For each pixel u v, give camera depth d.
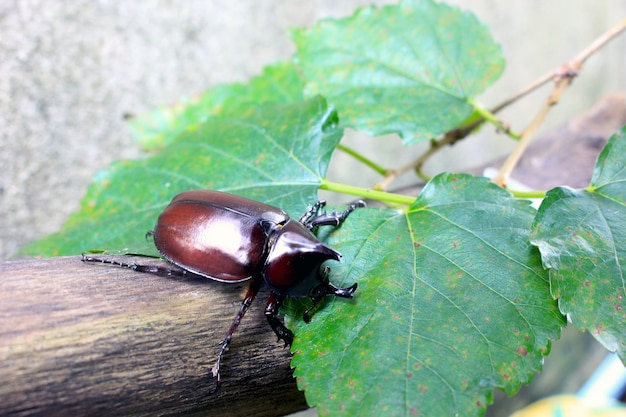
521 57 0.49
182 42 0.33
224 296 0.18
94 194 0.22
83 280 0.17
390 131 0.23
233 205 0.19
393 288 0.18
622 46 0.62
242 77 0.36
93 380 0.16
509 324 0.17
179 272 0.18
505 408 0.47
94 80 0.30
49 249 0.21
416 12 0.25
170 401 0.17
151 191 0.22
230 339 0.18
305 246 0.18
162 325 0.17
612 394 0.42
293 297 0.18
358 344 0.17
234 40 0.34
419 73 0.24
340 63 0.24
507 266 0.18
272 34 0.36
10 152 0.29
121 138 0.32
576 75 0.23
